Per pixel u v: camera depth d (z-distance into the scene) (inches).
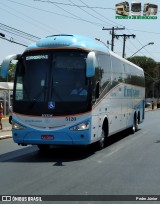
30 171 460.8
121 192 358.6
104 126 650.8
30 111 549.6
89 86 543.5
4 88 1624.0
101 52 616.7
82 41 566.6
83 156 581.3
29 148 684.7
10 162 529.0
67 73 547.2
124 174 442.6
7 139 875.4
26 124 550.6
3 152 636.7
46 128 542.6
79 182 399.5
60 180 408.8
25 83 557.6
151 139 828.0
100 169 473.4
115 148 674.2
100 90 599.8
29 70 558.9
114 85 704.4
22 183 394.6
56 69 550.0
